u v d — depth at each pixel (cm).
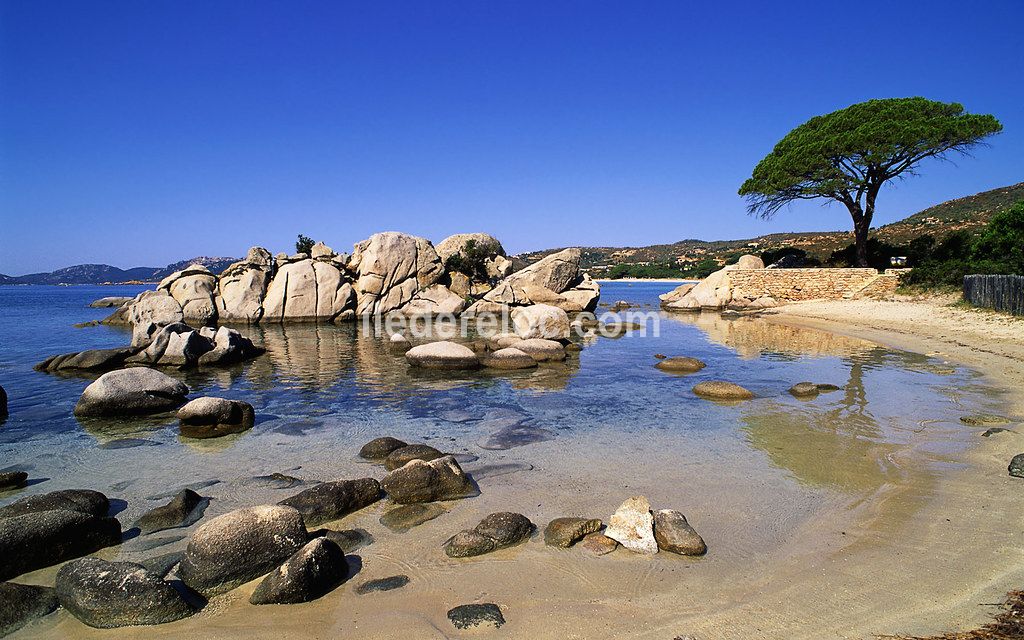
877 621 491
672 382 1664
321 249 4362
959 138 3581
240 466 957
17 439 1124
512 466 938
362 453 1012
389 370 1933
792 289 4381
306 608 540
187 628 514
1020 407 1239
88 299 7869
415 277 4212
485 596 554
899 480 836
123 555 658
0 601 529
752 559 617
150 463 977
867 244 4647
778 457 962
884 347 2252
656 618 510
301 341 2839
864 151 3794
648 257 15175
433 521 732
